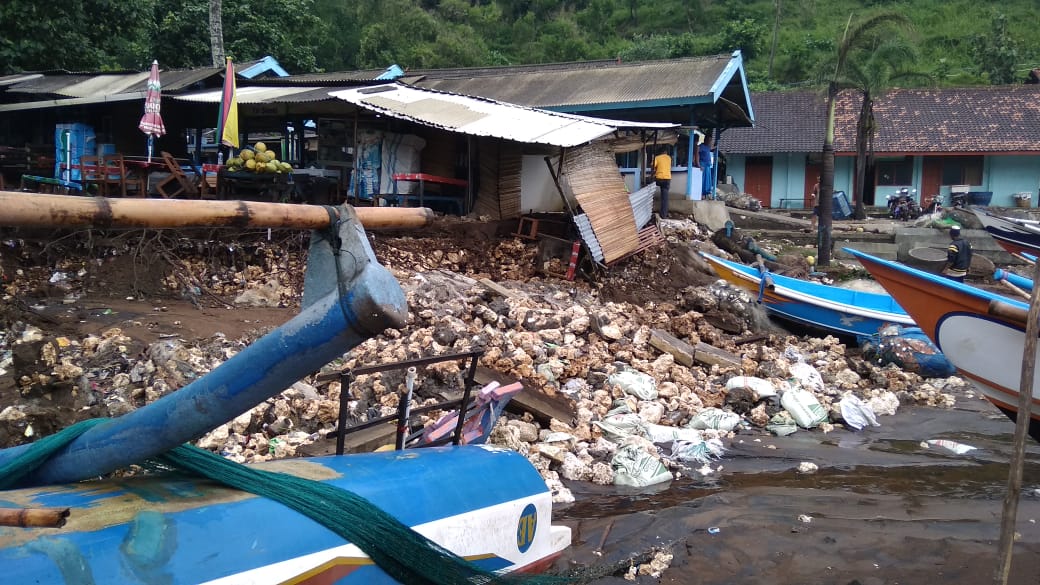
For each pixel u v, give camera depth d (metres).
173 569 2.59
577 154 14.09
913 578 5.82
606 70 21.72
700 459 8.42
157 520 2.71
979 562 6.07
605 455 8.28
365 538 3.11
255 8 26.39
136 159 14.17
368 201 14.88
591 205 14.20
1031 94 33.03
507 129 13.80
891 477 8.05
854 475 8.10
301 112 15.36
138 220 2.48
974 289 7.74
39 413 6.65
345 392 4.14
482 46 45.75
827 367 12.38
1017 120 31.70
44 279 10.55
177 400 2.81
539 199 15.21
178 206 2.54
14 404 7.00
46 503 2.74
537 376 9.49
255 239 12.16
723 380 10.77
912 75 25.77
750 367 11.34
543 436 8.41
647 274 14.97
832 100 20.28
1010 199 31.64
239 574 2.72
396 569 3.22
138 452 2.88
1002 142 30.66
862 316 13.90
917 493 7.56
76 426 3.04
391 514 3.35
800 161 33.28
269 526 2.91
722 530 6.61
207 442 6.98
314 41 35.12
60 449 3.02
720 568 5.96
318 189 14.84
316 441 7.00
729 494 7.46
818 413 9.93
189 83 16.48
